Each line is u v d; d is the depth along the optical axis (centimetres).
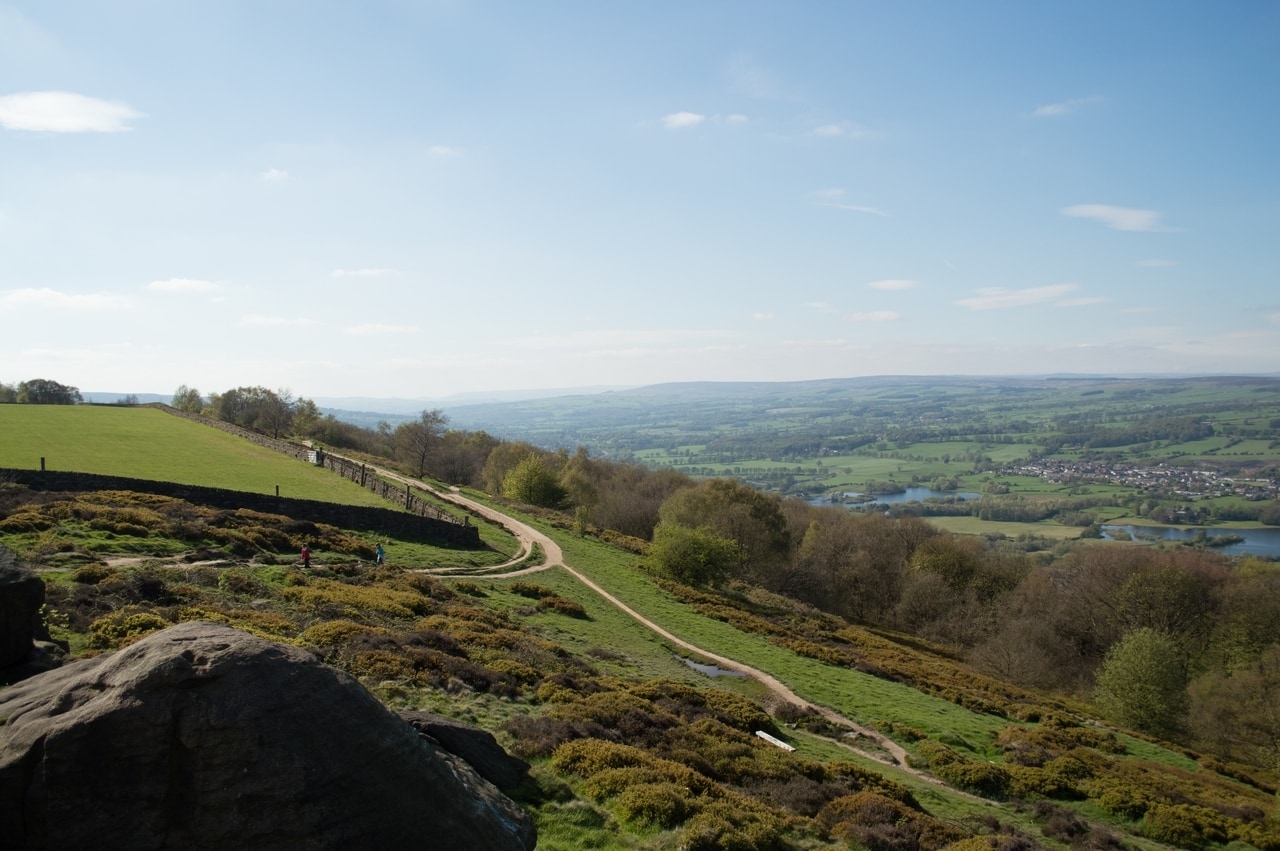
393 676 2169
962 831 2216
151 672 952
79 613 2183
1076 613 7862
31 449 5762
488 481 10956
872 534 9712
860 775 2562
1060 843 2548
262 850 911
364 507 5181
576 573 5697
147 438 7306
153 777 914
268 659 1018
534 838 1205
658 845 1508
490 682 2367
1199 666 6794
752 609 6469
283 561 3775
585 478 10344
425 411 12119
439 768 1102
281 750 947
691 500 8644
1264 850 2817
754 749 2495
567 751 1866
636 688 2959
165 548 3422
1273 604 6712
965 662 6769
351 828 957
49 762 888
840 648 5681
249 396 13150
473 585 4319
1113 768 3531
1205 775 4112
